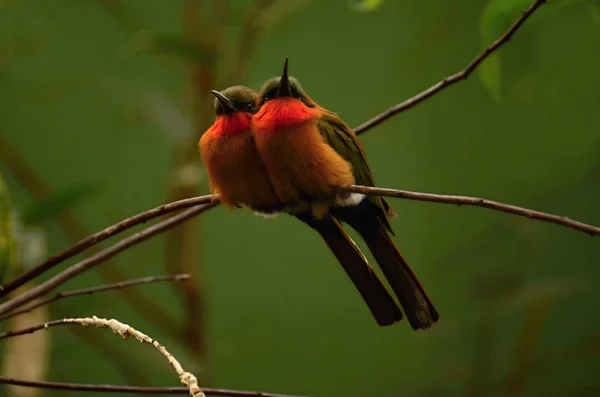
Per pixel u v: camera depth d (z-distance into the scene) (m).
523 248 11.19
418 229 11.90
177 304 10.81
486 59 5.18
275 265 11.80
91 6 10.83
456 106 11.88
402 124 11.84
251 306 11.63
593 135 11.18
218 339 11.40
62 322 3.68
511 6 5.02
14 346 5.26
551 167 11.57
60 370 9.96
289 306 11.72
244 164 4.57
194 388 3.08
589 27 10.61
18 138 10.98
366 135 11.70
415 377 11.44
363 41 11.80
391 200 11.89
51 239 10.07
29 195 10.23
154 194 11.16
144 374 10.08
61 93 10.59
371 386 11.48
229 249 11.69
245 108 4.68
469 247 11.57
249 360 11.45
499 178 11.80
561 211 11.38
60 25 10.73
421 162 11.90
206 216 11.63
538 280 11.20
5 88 10.75
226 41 8.85
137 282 4.50
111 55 10.80
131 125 10.59
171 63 10.08
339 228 4.76
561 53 10.64
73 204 6.39
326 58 11.73
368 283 4.79
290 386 11.41
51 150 11.08
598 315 11.33
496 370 10.98
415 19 11.73
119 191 11.12
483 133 11.86
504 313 10.79
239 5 10.70
